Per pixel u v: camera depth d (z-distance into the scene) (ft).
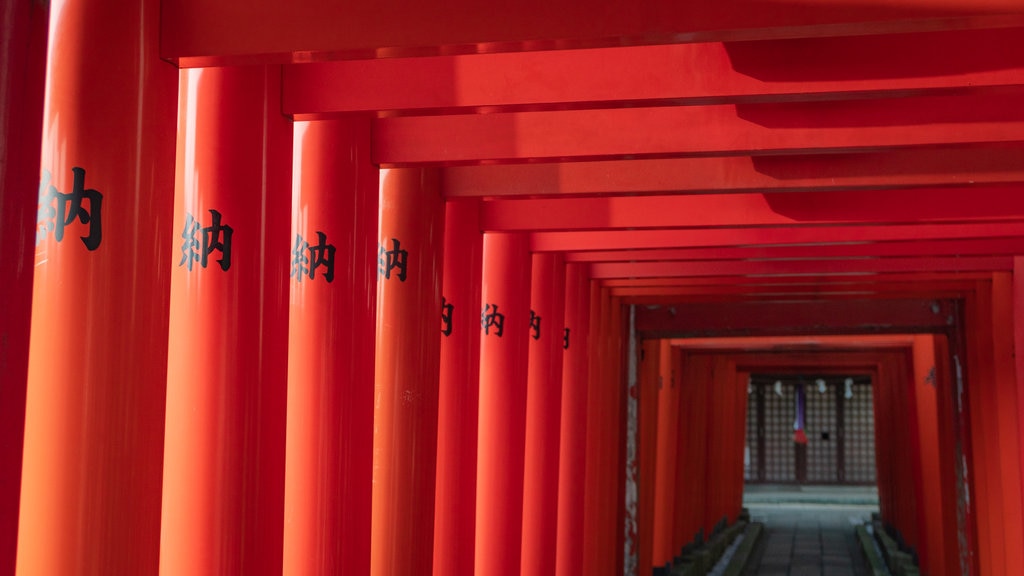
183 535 15.11
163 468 14.56
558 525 35.55
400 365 21.36
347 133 18.26
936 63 14.69
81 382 12.96
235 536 15.12
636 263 35.91
